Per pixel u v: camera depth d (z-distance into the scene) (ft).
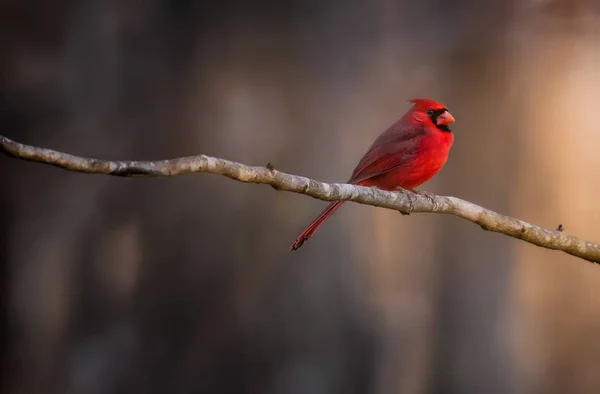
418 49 41.57
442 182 42.70
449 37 41.83
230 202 39.11
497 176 43.01
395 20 41.04
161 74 38.60
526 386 44.83
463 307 41.98
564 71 44.47
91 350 37.96
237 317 39.24
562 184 46.91
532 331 45.75
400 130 24.06
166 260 38.73
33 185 37.11
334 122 40.29
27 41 36.17
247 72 39.63
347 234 40.16
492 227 19.22
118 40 37.78
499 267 42.47
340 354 39.83
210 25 39.19
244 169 14.84
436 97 41.96
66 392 37.65
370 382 40.11
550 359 46.96
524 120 44.11
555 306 47.67
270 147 39.75
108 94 37.65
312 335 39.60
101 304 38.09
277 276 39.45
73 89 37.04
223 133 39.32
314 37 40.06
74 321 37.86
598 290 48.39
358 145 40.70
